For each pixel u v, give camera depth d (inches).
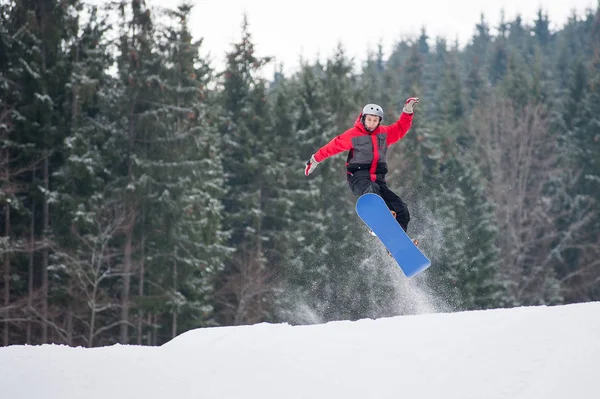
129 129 1111.6
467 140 1819.6
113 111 1115.3
